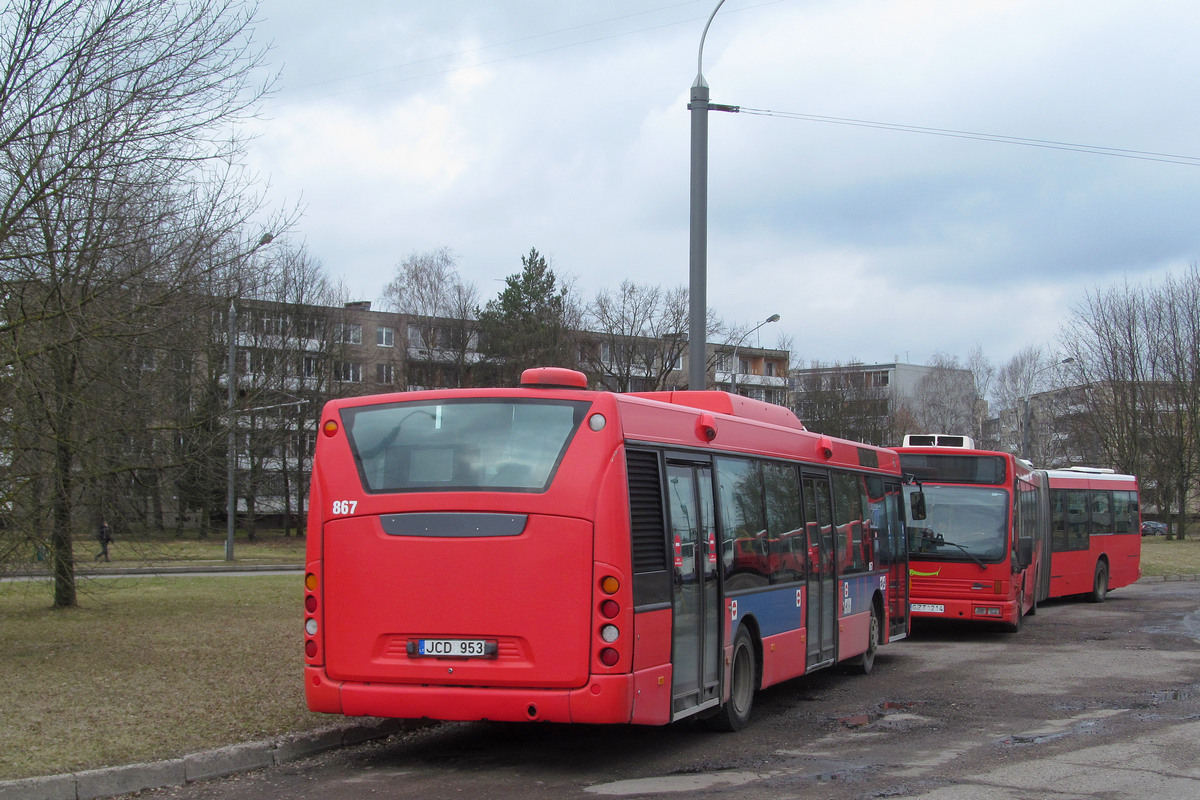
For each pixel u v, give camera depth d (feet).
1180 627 69.77
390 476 27.25
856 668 47.37
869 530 48.75
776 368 284.61
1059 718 35.58
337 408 28.32
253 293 120.98
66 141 43.98
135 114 45.19
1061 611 82.43
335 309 187.01
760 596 34.94
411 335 199.31
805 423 239.30
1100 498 95.04
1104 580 94.27
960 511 62.75
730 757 28.91
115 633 51.57
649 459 28.02
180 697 33.99
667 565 28.09
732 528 33.04
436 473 26.91
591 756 29.07
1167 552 163.32
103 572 62.59
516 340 183.01
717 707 31.12
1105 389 201.57
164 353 53.93
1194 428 193.67
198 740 27.91
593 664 25.43
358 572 26.96
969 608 61.67
